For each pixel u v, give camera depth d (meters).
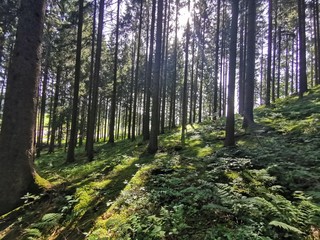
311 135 9.63
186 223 4.77
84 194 7.13
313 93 19.36
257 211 4.68
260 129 12.27
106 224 5.02
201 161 8.64
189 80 38.19
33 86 7.78
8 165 7.25
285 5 24.77
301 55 20.30
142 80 31.70
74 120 15.73
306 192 5.39
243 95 22.72
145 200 5.77
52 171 13.22
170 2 23.28
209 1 24.31
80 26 15.23
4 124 7.44
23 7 7.78
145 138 18.33
